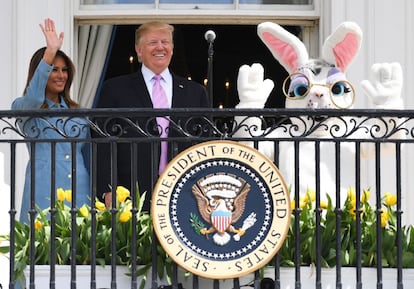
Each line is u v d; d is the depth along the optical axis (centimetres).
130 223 1031
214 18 1439
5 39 1405
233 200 988
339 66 1151
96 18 1434
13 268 1012
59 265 1026
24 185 1245
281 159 1131
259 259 984
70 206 1098
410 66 1402
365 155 1137
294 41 1159
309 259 1030
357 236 1009
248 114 1002
